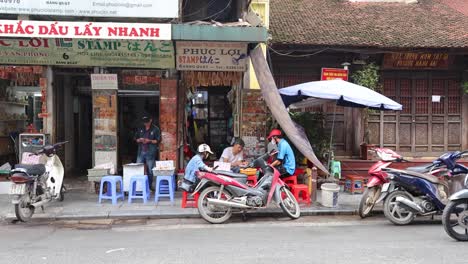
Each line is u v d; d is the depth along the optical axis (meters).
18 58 10.21
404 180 7.50
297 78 12.20
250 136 10.89
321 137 11.04
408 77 12.41
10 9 9.07
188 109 11.85
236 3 10.89
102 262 5.27
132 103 11.99
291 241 6.33
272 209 8.41
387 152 8.02
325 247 5.96
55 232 7.02
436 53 11.80
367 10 14.25
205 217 7.61
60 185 8.71
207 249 5.86
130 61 10.40
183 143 10.96
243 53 10.34
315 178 9.23
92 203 8.93
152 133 10.30
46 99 10.61
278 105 9.19
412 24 13.09
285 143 8.77
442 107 12.56
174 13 9.38
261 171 8.57
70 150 12.40
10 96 11.32
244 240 6.40
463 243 6.22
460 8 16.23
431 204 7.51
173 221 7.86
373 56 12.07
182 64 10.50
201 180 7.70
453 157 7.59
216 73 10.83
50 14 9.18
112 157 10.52
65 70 11.04
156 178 9.12
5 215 7.95
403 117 12.49
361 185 10.30
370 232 6.98
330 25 12.72
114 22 9.45
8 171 9.92
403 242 6.27
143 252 5.72
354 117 12.31
